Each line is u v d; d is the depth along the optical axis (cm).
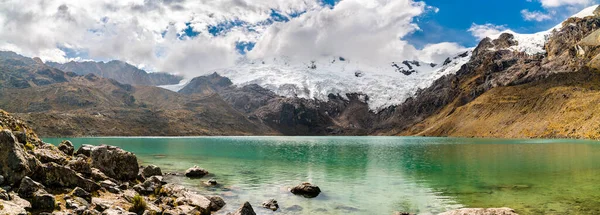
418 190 4362
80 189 2619
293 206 3475
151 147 14000
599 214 3075
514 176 5388
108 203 2619
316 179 5234
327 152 11300
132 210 2588
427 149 12600
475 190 4325
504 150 11344
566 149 11181
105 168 3903
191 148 13412
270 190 4288
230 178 5244
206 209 3034
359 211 3325
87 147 4834
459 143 17450
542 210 3250
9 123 4178
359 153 10681
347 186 4647
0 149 2450
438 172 5984
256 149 12962
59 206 2284
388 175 5656
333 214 3203
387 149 12862
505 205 3488
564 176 5284
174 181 4866
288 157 9169
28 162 2558
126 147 13938
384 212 3291
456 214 2670
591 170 5875
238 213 2777
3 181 2348
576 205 3419
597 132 18925
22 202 2102
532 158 8244
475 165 6969
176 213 2683
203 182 4819
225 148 13588
